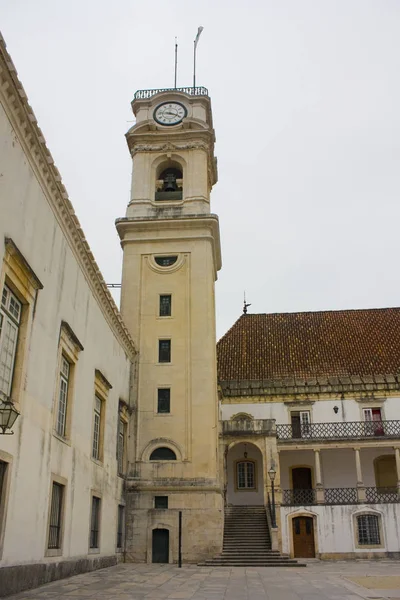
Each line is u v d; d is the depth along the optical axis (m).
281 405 35.25
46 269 15.55
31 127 13.77
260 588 14.49
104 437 21.94
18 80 12.61
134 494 25.75
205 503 25.38
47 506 15.01
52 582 14.91
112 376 23.81
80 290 19.14
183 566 23.11
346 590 13.95
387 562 26.97
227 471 33.69
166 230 30.34
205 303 28.94
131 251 30.22
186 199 31.06
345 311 42.78
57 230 16.62
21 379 13.45
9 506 12.46
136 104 33.81
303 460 34.00
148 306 29.17
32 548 13.78
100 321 21.94
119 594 12.69
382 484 33.28
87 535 18.92
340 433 33.81
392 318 41.16
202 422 26.80
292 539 29.34
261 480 33.25
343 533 29.05
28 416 13.84
